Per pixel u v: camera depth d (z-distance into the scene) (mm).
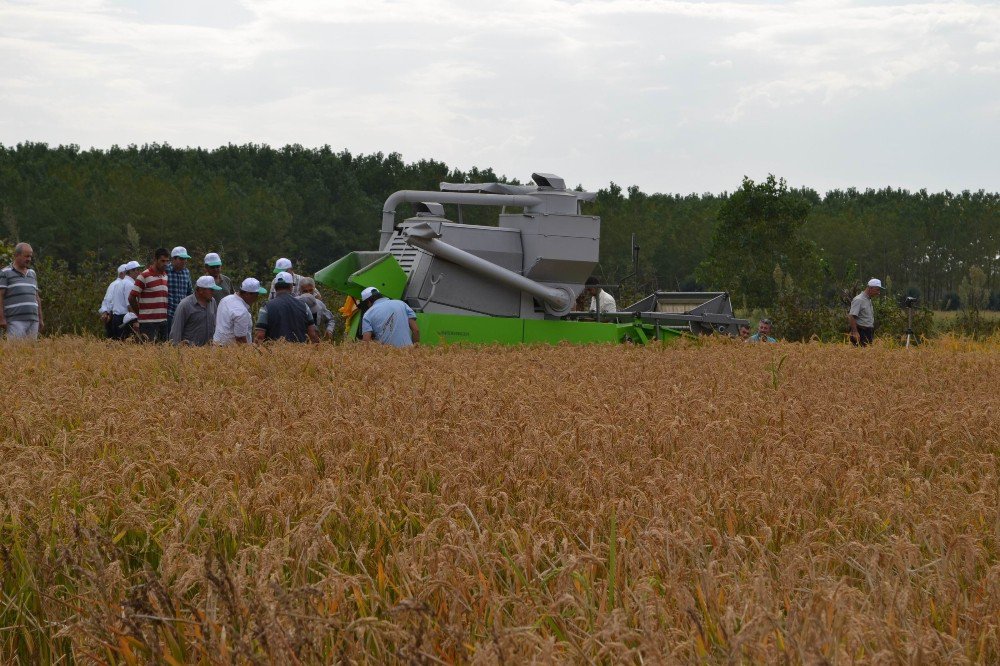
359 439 7418
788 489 6312
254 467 6754
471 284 20641
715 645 4160
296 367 12359
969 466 7355
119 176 108125
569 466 6953
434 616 4527
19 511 5648
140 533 5699
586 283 21812
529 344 18562
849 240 130875
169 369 12297
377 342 16219
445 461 6828
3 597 5035
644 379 12227
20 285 19594
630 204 127188
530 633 4004
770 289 72250
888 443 8023
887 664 3807
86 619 4562
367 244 115500
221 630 4246
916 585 4840
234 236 100500
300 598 4383
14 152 127750
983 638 4215
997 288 133750
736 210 75125
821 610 4332
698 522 5594
